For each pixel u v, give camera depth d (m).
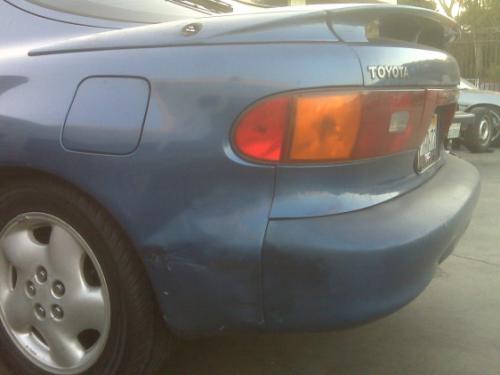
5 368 2.36
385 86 1.91
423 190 2.17
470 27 16.56
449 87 2.43
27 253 2.18
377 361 2.56
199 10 2.64
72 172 1.93
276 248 1.74
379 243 1.77
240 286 1.79
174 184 1.81
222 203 1.78
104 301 2.03
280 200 1.77
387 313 1.85
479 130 8.45
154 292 1.93
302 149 1.77
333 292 1.77
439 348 2.67
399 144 2.04
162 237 1.83
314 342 2.71
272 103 1.75
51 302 2.14
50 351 2.20
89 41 2.06
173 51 1.88
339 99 1.79
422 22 2.29
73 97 1.96
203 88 1.80
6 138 2.04
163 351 2.06
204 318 1.87
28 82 2.07
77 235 2.03
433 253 1.95
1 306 2.28
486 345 2.70
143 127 1.84
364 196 1.89
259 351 2.62
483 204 5.29
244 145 1.76
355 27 1.92
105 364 2.05
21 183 2.11
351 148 1.83
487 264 3.71
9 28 2.36
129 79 1.90
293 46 1.79
